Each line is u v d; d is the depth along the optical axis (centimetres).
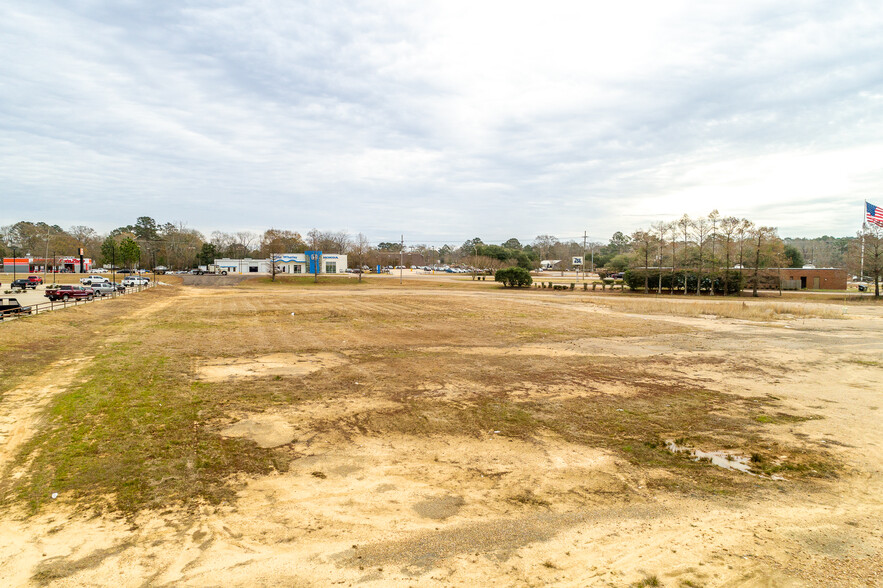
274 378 1692
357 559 651
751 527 739
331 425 1216
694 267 6612
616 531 726
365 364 1947
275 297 5631
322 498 834
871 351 2239
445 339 2592
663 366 1931
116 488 856
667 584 594
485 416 1301
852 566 634
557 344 2442
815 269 7138
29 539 695
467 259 14825
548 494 854
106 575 612
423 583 595
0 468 928
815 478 927
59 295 4444
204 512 779
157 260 13712
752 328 3036
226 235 16212
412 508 801
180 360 1967
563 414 1322
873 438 1142
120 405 1322
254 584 595
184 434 1126
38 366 1770
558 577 609
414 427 1210
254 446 1067
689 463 997
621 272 12162
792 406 1398
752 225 6184
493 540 701
